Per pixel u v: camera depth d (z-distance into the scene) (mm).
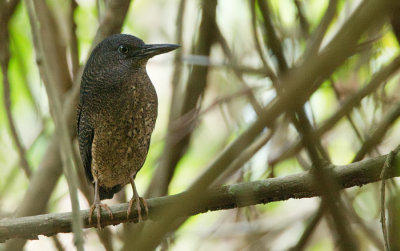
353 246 5582
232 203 8031
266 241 11453
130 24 14086
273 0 11211
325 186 5363
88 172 11086
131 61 10422
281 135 10398
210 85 12625
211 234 11523
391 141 10906
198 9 11227
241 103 11094
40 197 9922
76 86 10711
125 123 10406
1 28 10719
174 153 11023
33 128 13500
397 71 10227
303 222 11703
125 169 10797
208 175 4879
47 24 10461
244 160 9945
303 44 10617
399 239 5875
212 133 13438
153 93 10578
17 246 9992
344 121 11336
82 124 10648
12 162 13344
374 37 8461
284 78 4848
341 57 4238
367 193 11703
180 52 11445
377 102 10008
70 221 8469
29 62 13375
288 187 7793
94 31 13461
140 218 8852
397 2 4035
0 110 13438
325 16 8008
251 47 12047
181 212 5188
